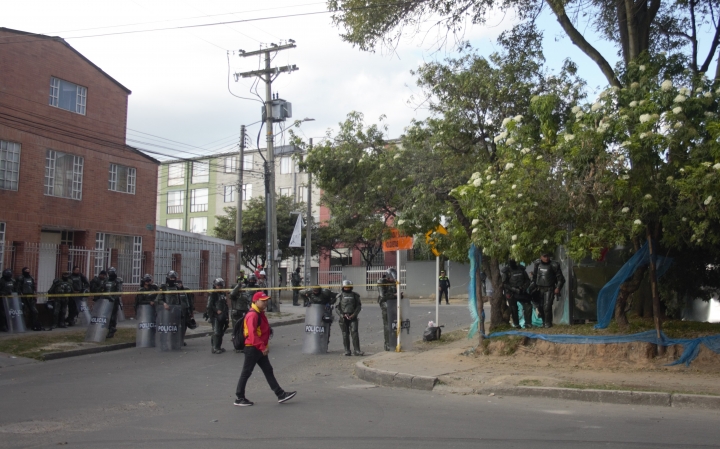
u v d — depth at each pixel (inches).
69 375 474.6
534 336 489.1
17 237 828.0
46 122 877.2
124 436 279.9
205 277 1125.1
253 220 1704.0
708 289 540.1
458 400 367.9
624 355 450.3
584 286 555.2
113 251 932.0
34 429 295.3
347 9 564.4
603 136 381.7
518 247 405.7
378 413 327.3
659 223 445.1
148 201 1042.1
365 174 580.1
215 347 612.7
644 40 513.0
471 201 448.1
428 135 555.5
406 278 1630.2
